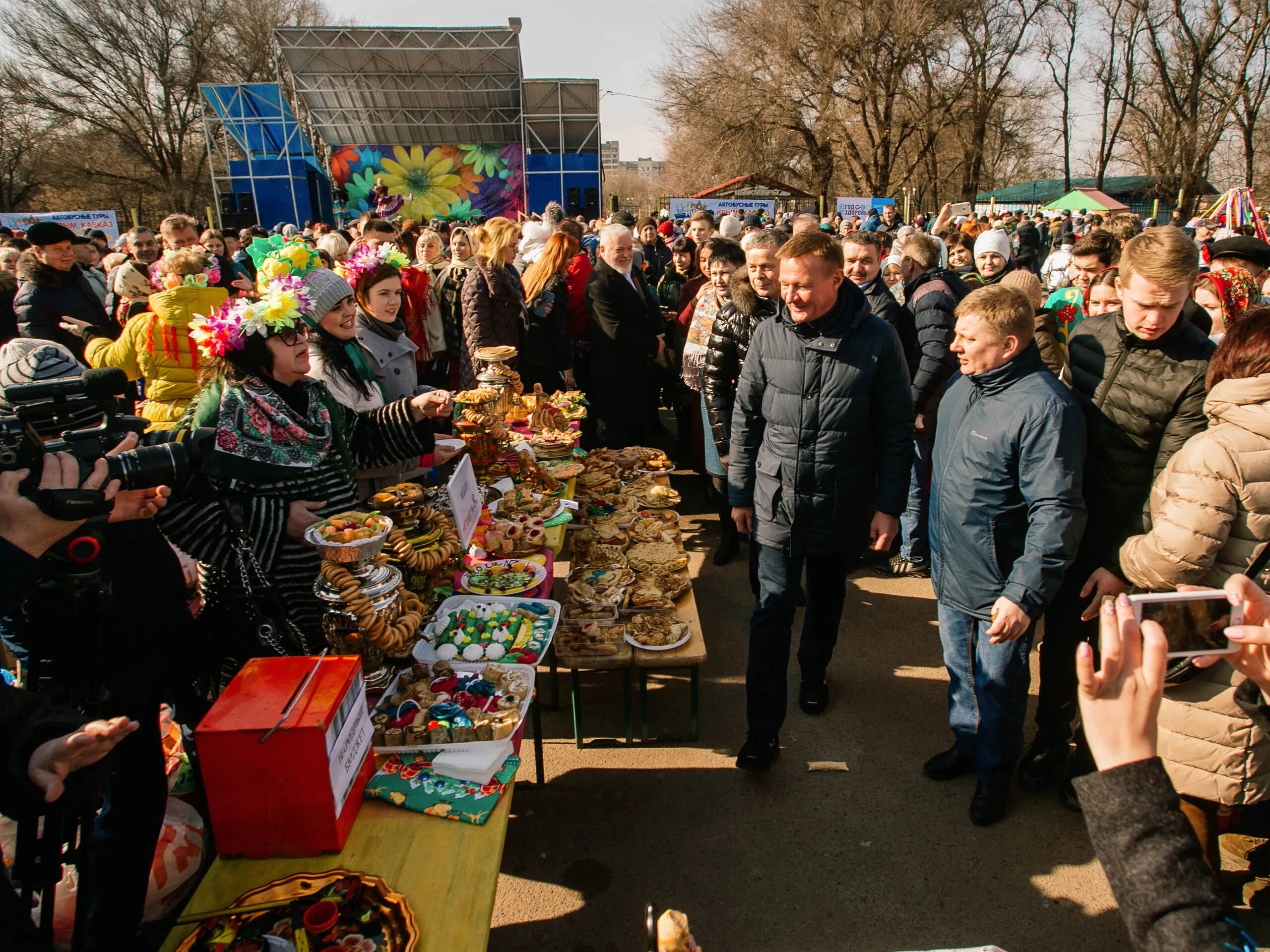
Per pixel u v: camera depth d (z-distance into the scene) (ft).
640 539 11.62
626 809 8.70
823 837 8.27
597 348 16.89
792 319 8.42
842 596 9.88
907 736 9.94
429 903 4.68
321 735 4.76
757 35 87.04
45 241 16.31
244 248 26.12
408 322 16.48
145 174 100.17
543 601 8.04
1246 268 10.33
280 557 6.61
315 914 4.49
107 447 4.59
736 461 9.38
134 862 5.25
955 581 8.29
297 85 62.44
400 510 7.50
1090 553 8.27
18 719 3.65
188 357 11.65
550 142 67.97
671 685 11.18
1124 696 2.84
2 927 3.05
